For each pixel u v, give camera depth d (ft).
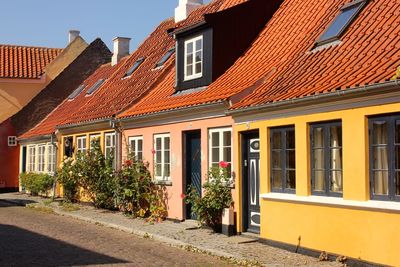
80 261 33.83
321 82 34.83
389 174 29.40
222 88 46.83
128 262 33.55
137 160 57.88
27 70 114.52
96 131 69.82
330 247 33.09
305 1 51.19
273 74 43.19
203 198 44.29
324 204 33.50
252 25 52.44
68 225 52.60
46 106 102.22
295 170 36.22
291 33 47.83
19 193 99.09
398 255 28.45
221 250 36.76
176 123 51.42
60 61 113.80
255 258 33.94
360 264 30.81
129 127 60.39
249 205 42.60
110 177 63.31
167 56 66.69
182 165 50.55
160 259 34.68
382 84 28.58
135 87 67.41
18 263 33.30
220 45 50.60
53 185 84.74
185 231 45.37
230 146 44.24
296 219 35.99
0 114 111.14
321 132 34.37
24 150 104.47
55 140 83.92
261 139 39.58
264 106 37.55
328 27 42.52
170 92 57.31
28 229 49.42
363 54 35.12
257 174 41.73
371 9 39.83
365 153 30.71
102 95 77.30
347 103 31.81
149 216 55.42
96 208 65.92
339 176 33.04
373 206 29.81
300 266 31.48
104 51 103.96
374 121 30.42
